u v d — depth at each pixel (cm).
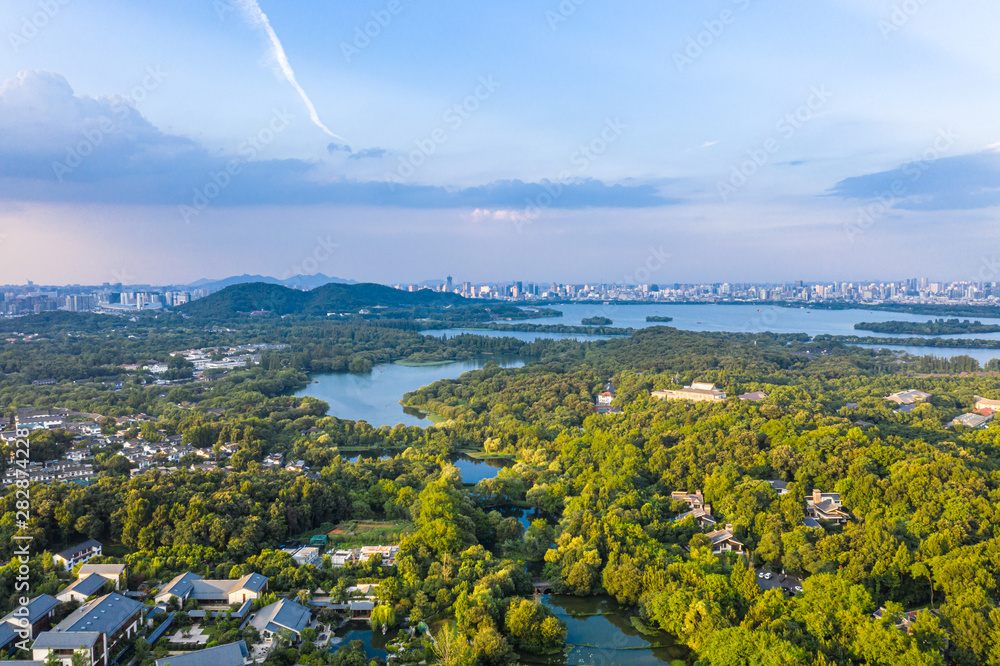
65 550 18450
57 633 13162
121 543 19962
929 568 15900
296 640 14638
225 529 19462
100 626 13650
